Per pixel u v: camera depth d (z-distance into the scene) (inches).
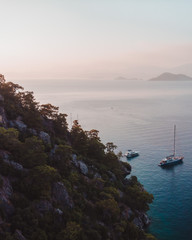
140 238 2241.6
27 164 2078.0
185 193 3275.1
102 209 2244.1
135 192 2856.8
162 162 4256.9
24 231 1509.6
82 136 3388.3
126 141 5600.4
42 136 2721.5
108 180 2908.5
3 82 3353.8
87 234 1845.5
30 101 3240.7
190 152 4827.8
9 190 1738.4
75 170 2632.9
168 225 2623.0
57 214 1803.6
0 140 2079.2
